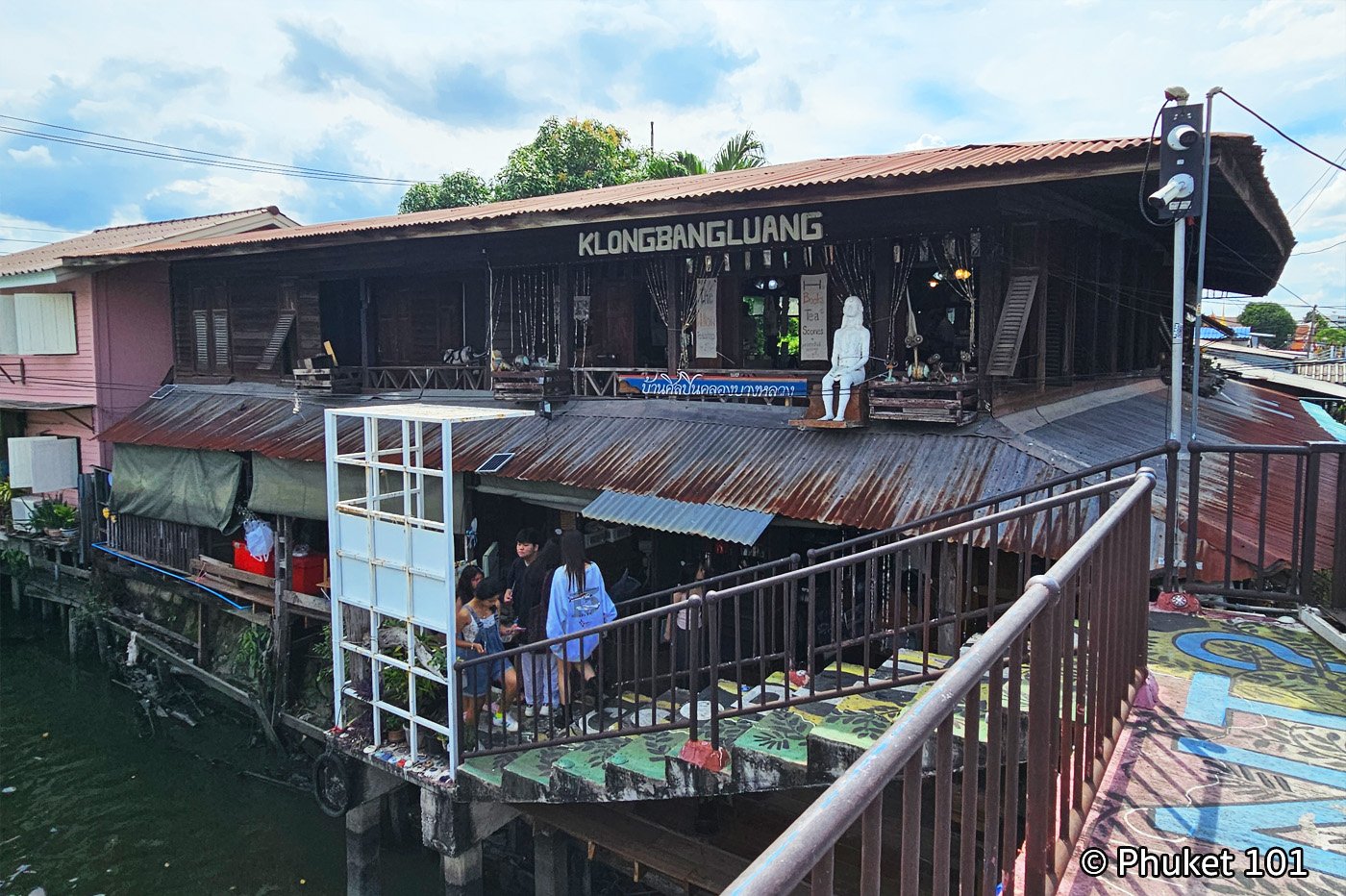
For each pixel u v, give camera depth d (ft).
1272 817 10.43
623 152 97.45
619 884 33.73
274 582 45.47
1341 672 15.16
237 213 74.18
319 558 46.19
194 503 50.29
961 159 30.04
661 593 26.45
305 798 43.62
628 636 34.58
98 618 58.75
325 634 43.65
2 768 47.67
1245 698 13.98
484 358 44.98
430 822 27.68
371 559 28.50
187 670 51.57
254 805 43.60
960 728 16.14
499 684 29.53
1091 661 10.59
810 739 17.38
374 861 32.83
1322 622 17.16
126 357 62.23
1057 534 23.95
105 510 58.13
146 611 57.21
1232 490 18.75
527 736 27.02
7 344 66.90
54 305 62.80
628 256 37.50
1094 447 31.19
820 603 34.22
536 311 42.04
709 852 26.23
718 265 36.47
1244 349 120.88
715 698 19.39
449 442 25.32
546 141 89.20
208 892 37.19
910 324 31.32
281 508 44.78
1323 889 9.05
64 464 63.16
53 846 40.40
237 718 50.80
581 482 32.94
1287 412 61.36
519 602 30.35
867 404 31.50
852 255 32.86
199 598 51.13
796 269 35.12
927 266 32.14
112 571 57.67
